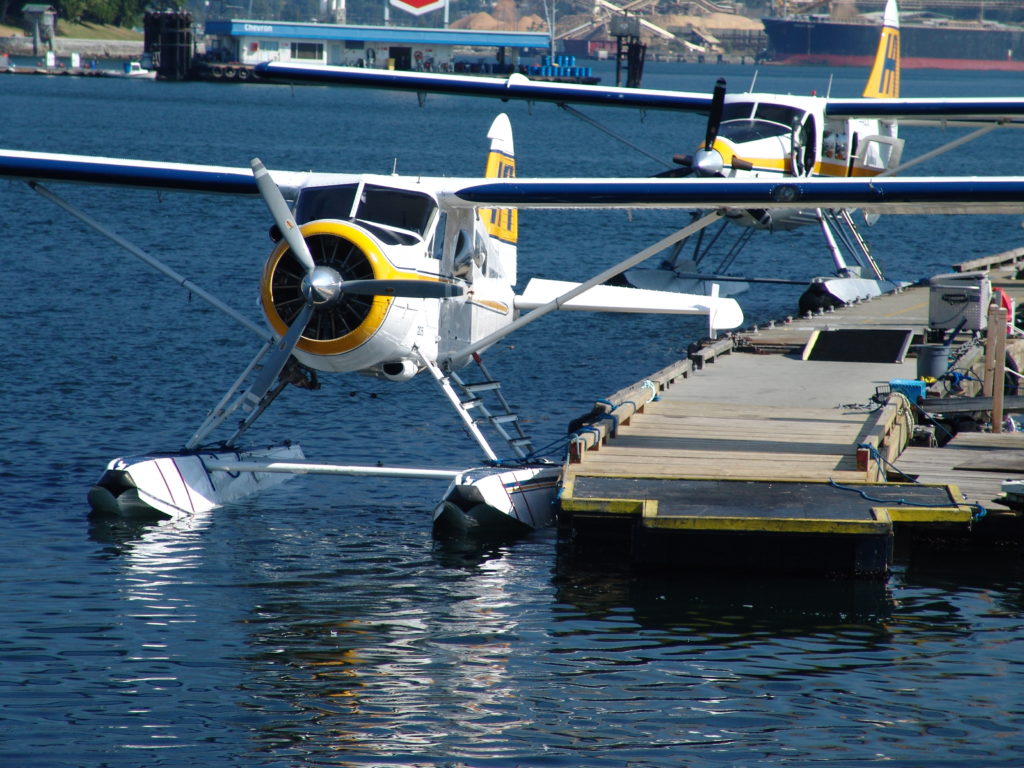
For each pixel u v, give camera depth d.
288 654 31.95
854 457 44.25
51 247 113.25
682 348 79.00
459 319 46.22
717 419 50.09
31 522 42.19
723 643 32.97
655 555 39.16
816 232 151.12
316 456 51.66
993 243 145.25
